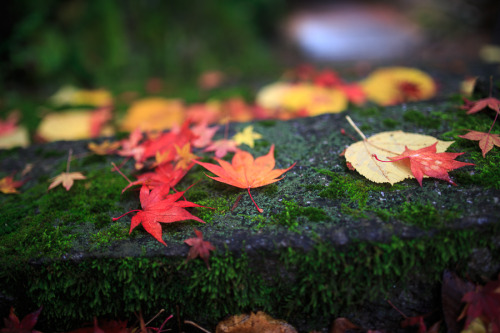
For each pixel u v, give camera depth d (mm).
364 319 292
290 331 285
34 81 767
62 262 275
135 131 383
